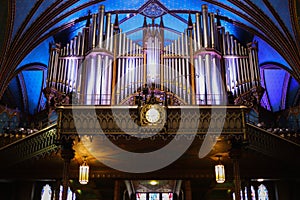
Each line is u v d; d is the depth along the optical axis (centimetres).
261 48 2539
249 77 2372
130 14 2648
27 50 2255
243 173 1773
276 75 2623
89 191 2067
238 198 1359
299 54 2120
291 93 2644
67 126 1373
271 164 1709
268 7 2173
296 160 1598
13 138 1981
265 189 1984
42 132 1592
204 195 2042
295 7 2053
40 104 2572
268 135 1597
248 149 1538
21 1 2056
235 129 1368
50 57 2388
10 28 2069
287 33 2156
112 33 2464
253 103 2306
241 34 2653
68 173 1402
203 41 2436
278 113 2445
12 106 2603
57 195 1630
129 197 2234
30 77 2588
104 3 2534
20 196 1941
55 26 2438
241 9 2373
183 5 2591
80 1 2402
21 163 1661
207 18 2489
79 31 2658
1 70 2084
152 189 2281
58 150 1528
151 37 2456
